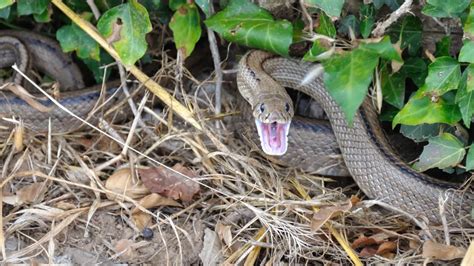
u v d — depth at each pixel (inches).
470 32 36.6
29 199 38.8
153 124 41.4
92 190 39.2
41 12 41.2
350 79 37.3
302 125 40.7
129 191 39.2
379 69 39.2
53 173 39.5
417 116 38.4
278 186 39.6
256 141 40.9
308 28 39.3
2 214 38.4
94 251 38.0
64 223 38.0
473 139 39.6
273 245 37.9
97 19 40.8
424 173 40.4
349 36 39.3
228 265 37.6
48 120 41.1
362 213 38.7
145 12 39.2
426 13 37.9
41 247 37.5
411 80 40.5
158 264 37.9
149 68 42.3
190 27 40.1
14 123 40.6
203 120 40.5
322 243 38.1
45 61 43.9
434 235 38.3
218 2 41.8
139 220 38.5
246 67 40.5
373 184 39.3
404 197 38.9
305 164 40.8
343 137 40.1
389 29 39.6
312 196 40.2
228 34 39.6
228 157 40.2
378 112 40.1
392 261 37.7
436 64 37.9
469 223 38.4
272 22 39.4
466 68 37.7
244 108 41.2
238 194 39.3
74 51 43.8
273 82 40.3
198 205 39.2
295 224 38.3
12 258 37.2
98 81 42.5
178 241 37.9
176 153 40.7
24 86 42.7
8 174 39.6
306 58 38.3
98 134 41.1
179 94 41.5
